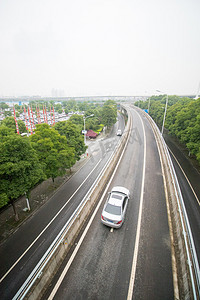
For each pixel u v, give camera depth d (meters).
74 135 24.19
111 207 10.93
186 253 7.82
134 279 7.54
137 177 16.94
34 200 17.62
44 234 13.20
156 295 6.92
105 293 6.98
